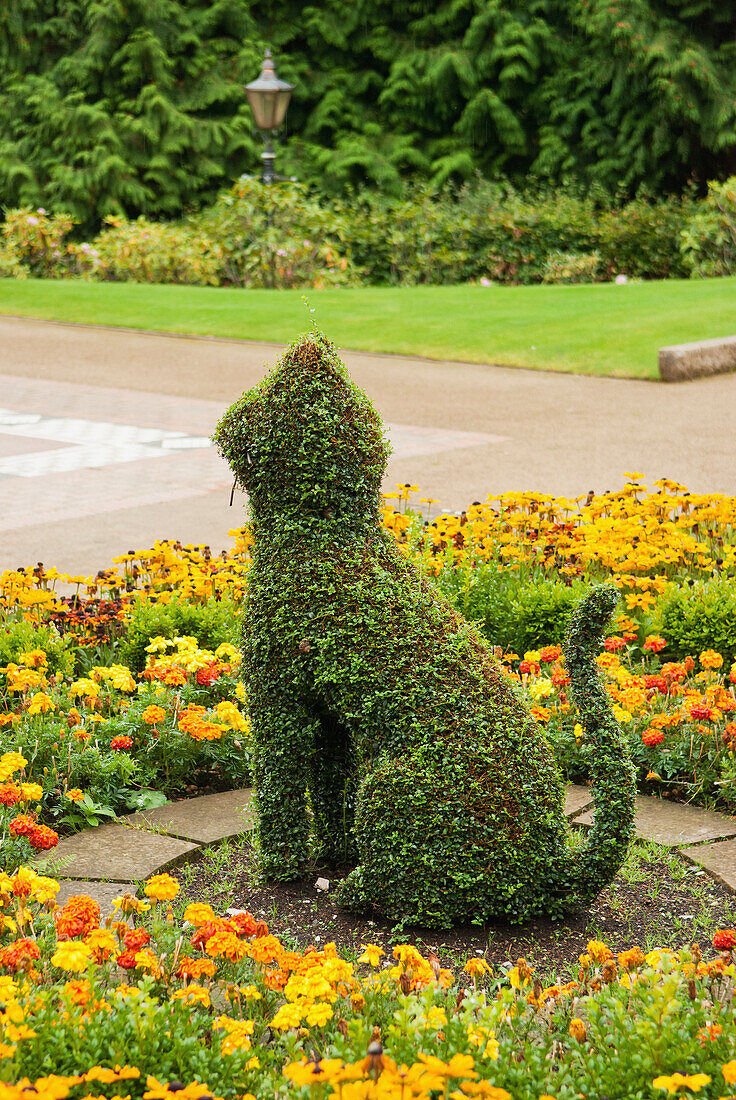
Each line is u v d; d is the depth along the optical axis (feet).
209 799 14.67
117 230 86.58
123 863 12.76
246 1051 7.87
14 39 115.75
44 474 33.76
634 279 85.25
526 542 22.36
